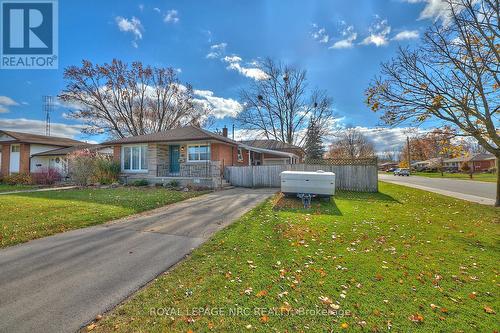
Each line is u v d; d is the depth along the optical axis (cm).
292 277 371
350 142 6109
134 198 1079
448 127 980
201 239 557
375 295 323
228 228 635
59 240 549
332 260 437
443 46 888
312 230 620
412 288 343
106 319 274
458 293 332
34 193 1257
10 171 2514
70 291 332
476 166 5400
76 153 1797
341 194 1369
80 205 890
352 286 346
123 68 3083
